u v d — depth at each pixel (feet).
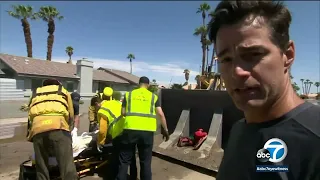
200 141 18.10
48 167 11.71
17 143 23.34
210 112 19.75
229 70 2.53
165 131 13.85
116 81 106.42
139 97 12.55
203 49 93.45
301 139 2.31
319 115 2.35
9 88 59.62
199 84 29.43
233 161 2.92
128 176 14.51
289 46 2.54
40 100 11.16
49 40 106.11
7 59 72.08
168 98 21.91
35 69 74.43
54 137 10.68
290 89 2.58
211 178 14.42
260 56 2.37
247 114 2.82
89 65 82.07
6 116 40.83
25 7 96.94
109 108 13.64
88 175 14.38
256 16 2.38
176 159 16.61
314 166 2.20
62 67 88.07
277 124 2.48
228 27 2.49
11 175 14.65
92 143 14.44
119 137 12.51
